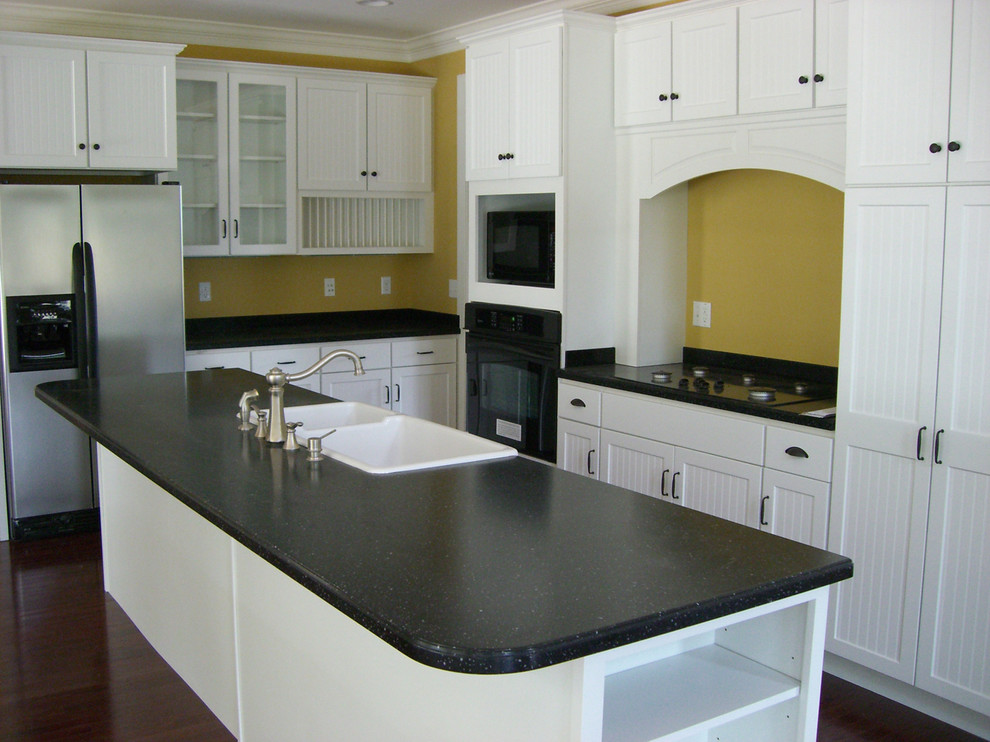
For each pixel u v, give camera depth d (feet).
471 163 15.37
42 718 9.64
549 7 15.58
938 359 9.00
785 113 11.43
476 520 6.57
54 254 14.51
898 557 9.51
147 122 15.42
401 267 20.22
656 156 13.37
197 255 16.81
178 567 9.14
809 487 10.32
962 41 8.57
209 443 8.84
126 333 15.15
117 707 9.89
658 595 5.17
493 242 15.30
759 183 13.19
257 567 7.39
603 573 5.52
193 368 15.97
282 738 7.30
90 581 13.30
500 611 4.93
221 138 16.79
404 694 5.76
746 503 11.09
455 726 5.47
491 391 15.49
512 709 5.20
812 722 5.92
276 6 15.93
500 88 14.51
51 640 11.42
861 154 9.50
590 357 14.24
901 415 9.34
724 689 5.84
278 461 8.22
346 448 9.68
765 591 5.33
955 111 8.68
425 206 19.19
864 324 9.59
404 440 10.01
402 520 6.55
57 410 10.69
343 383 17.40
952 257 8.81
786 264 12.92
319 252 18.08
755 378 12.92
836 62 10.77
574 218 13.74
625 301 14.17
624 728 5.37
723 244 13.84
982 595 8.85
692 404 11.71
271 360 16.66
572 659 4.62
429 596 5.14
